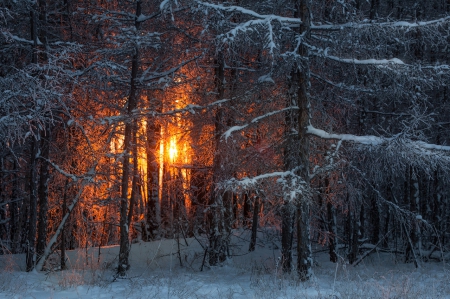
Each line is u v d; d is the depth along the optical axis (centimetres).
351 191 1243
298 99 1176
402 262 1655
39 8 1439
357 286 870
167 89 1423
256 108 1300
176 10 1271
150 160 1917
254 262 1652
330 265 1597
